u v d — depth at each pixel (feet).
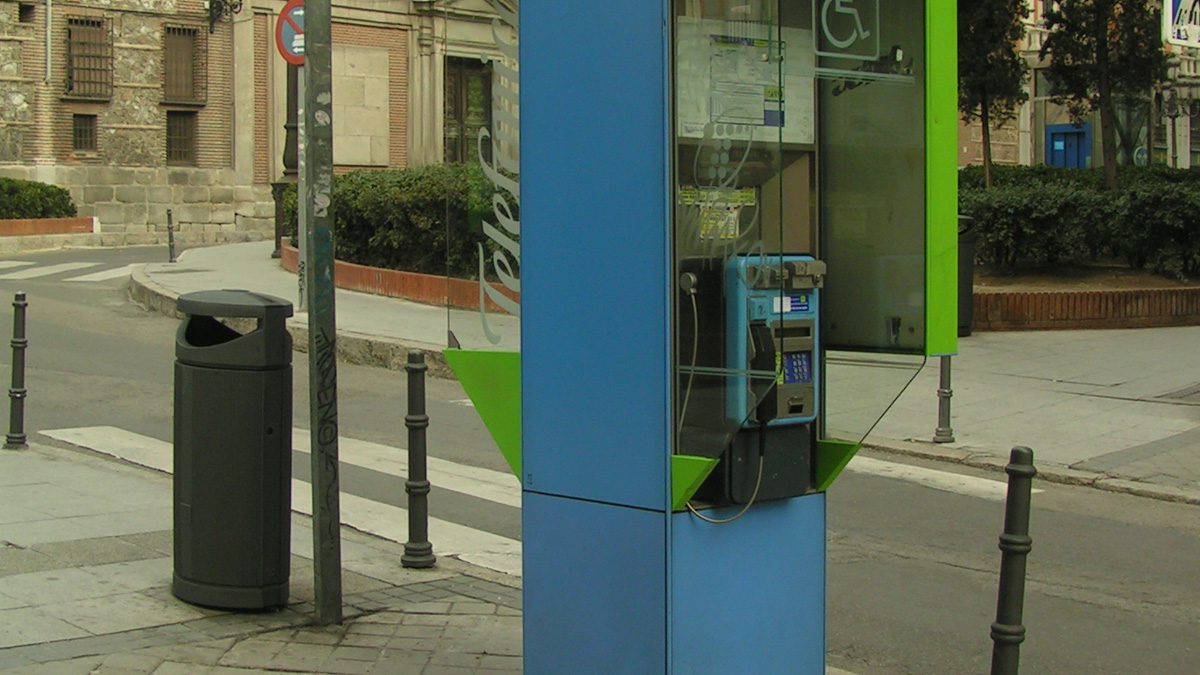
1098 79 68.44
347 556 22.49
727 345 13.42
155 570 20.24
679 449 12.92
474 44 16.25
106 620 17.70
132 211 105.70
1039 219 58.95
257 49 110.93
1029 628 20.01
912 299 14.69
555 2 13.75
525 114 14.23
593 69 13.39
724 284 13.35
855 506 28.14
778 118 13.93
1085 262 62.44
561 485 13.99
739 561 13.53
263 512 18.29
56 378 39.47
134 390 38.29
